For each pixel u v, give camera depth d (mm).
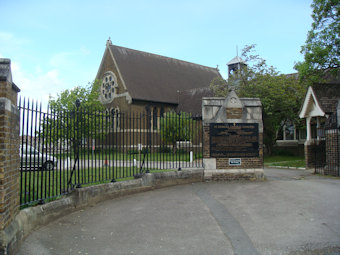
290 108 25406
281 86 25328
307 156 17812
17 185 5289
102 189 8617
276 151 30109
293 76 27047
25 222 5391
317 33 18719
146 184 10172
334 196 9086
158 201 8711
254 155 12133
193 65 46344
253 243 5621
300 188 10352
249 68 26266
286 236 5930
